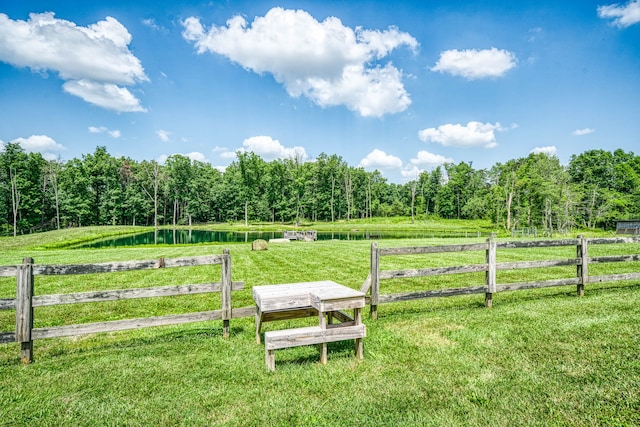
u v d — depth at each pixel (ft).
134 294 17.08
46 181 244.01
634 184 231.71
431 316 21.43
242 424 10.70
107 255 63.77
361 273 39.01
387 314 22.35
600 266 37.68
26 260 15.67
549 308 22.03
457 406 11.43
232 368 14.61
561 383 12.66
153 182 296.92
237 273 40.60
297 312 18.62
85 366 15.11
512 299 25.66
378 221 332.60
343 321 17.80
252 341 17.97
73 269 16.40
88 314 24.11
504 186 251.39
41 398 12.45
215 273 40.45
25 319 15.56
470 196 350.64
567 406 11.24
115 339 18.89
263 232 208.33
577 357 14.70
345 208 359.87
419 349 16.16
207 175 333.01
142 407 11.80
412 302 25.57
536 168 230.48
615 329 17.69
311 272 40.22
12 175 213.05
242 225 286.66
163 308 25.41
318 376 13.70
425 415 10.94
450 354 15.51
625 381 12.57
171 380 13.69
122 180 290.76
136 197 278.46
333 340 14.82
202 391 12.76
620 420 10.44
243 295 29.22
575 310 21.34
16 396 12.60
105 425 10.85
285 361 15.35
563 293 27.04
